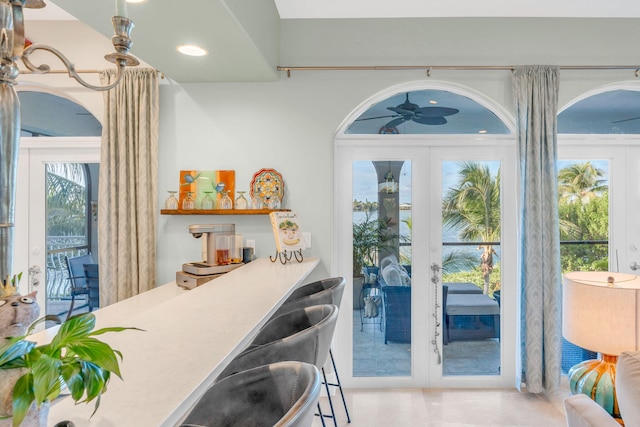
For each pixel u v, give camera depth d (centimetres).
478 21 302
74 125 328
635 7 286
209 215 306
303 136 307
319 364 153
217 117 308
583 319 194
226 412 120
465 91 315
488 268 322
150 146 300
